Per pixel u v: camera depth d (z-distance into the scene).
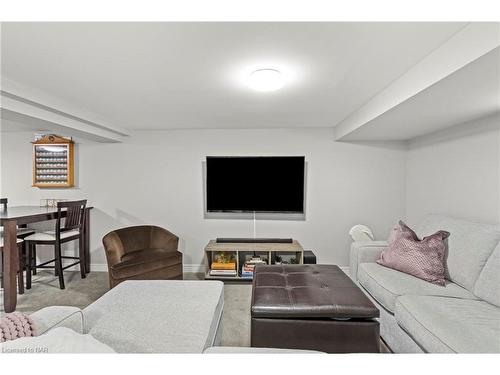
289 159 3.61
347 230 3.73
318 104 2.64
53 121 2.56
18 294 3.00
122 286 1.98
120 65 1.76
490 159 2.28
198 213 3.83
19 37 1.41
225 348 0.95
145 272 2.95
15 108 2.17
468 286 1.90
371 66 1.78
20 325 0.94
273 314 1.66
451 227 2.29
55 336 0.82
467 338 1.30
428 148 3.15
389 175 3.67
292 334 1.66
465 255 2.00
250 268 3.43
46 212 3.23
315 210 3.75
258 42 1.48
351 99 2.48
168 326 1.41
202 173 3.81
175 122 3.39
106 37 1.42
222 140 3.79
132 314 1.54
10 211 3.31
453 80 1.52
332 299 1.73
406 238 2.35
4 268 2.64
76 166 3.87
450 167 2.77
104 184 3.87
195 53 1.60
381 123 2.61
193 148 3.81
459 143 2.64
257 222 3.80
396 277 2.13
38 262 3.88
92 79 2.00
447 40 1.45
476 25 1.26
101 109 2.80
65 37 1.41
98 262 3.87
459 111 2.16
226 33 1.39
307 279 2.09
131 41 1.46
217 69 1.82
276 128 3.75
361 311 1.64
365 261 2.64
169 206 3.86
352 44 1.50
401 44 1.50
